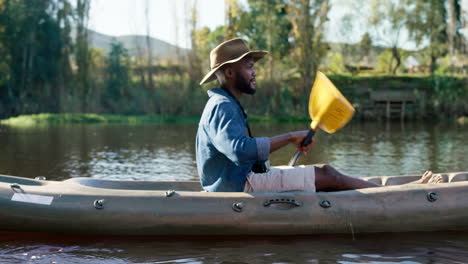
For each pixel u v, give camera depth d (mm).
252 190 3387
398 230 3422
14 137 12977
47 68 27938
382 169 7043
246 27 29391
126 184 3805
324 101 3160
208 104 3211
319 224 3322
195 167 7301
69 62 28391
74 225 3297
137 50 28734
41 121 22094
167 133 15094
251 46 29078
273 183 3359
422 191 3455
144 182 3842
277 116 26844
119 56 28578
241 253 3055
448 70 28750
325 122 3193
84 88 27922
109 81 28375
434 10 30578
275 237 3330
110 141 11977
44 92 28000
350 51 30484
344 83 29344
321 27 29516
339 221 3328
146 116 25750
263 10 29078
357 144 11078
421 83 29516
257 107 27656
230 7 29266
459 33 29328
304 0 29328
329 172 3459
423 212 3400
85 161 7941
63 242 3277
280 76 28312
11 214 3301
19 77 28188
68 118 22922
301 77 29000
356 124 21781
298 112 27359
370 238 3328
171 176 6445
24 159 8094
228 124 3049
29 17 28031
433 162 7766
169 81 27922
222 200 3299
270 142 3072
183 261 2936
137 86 28469
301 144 3234
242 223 3285
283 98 27688
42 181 3637
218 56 3234
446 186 3514
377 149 9883
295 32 29375
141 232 3320
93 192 3369
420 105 27172
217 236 3332
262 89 27812
